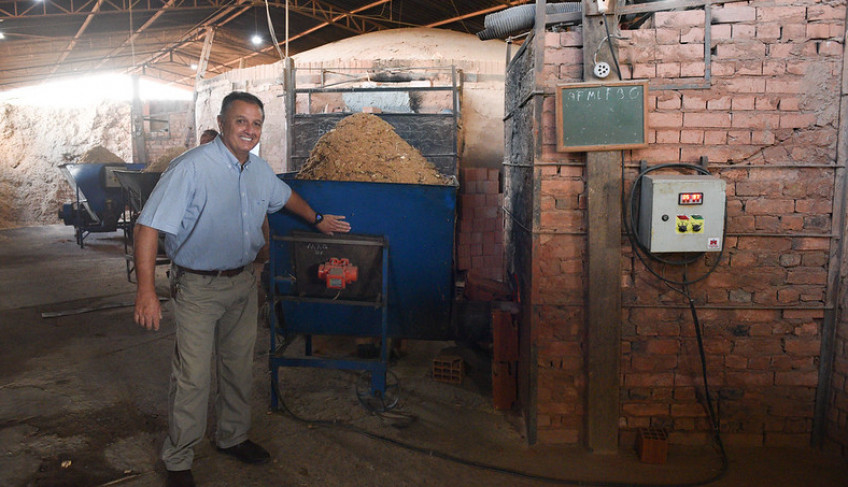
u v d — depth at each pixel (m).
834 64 2.73
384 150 3.86
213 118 9.63
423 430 3.26
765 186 2.84
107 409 3.41
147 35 16.11
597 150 2.82
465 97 7.66
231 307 2.75
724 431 3.08
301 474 2.78
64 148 15.93
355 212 3.24
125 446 2.98
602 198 2.86
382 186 3.15
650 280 2.96
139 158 13.57
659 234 2.72
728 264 2.92
